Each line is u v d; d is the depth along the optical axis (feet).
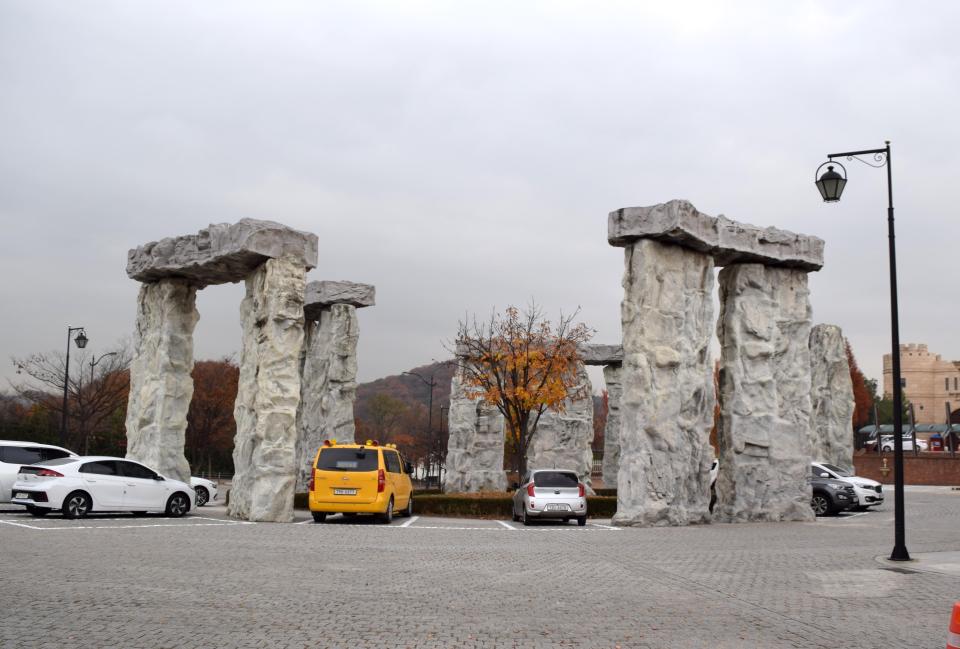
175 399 82.53
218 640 25.82
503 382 114.62
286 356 73.00
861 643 27.14
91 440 182.60
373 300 115.03
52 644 24.80
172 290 82.74
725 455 82.23
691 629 28.66
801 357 86.22
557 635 27.45
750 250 80.94
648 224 73.56
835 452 123.44
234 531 58.90
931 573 43.21
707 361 77.77
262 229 72.74
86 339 129.39
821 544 57.67
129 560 41.73
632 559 47.75
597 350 139.44
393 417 310.04
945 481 154.71
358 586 36.06
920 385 393.50
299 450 113.39
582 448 129.29
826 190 56.80
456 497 92.43
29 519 63.57
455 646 25.72
